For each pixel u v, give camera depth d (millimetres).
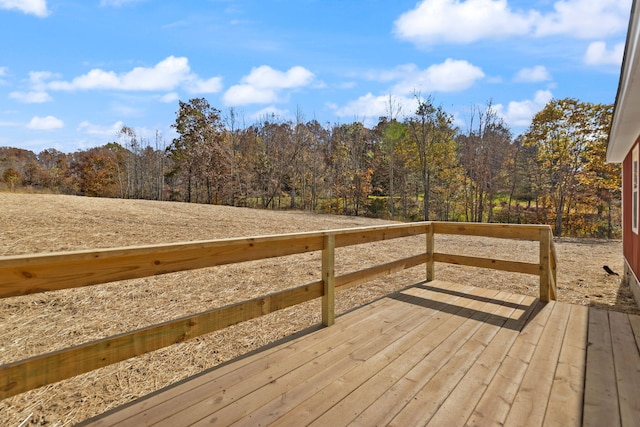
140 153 45125
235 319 2381
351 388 2051
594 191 20484
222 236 9672
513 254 9852
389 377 2188
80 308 4434
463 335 2893
